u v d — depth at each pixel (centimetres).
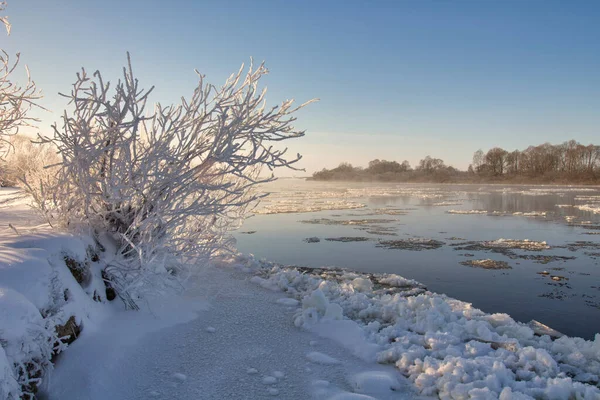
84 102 349
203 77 425
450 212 2569
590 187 6481
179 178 409
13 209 589
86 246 412
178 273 538
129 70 351
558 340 448
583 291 861
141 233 430
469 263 1126
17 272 304
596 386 351
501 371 331
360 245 1399
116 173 396
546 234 1661
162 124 394
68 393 283
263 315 469
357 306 531
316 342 400
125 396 293
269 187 7488
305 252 1273
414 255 1234
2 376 224
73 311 334
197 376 326
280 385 317
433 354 371
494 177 9362
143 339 368
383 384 315
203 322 434
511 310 741
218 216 537
